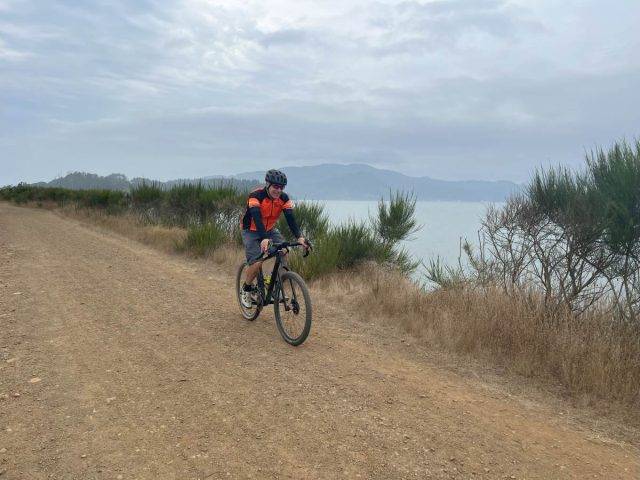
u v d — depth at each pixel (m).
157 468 2.85
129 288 8.02
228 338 5.45
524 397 4.10
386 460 2.99
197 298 7.46
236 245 12.45
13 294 7.20
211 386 4.08
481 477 2.85
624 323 4.86
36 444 3.09
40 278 8.47
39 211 29.70
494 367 4.79
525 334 4.90
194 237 12.35
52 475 2.75
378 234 11.10
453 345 5.24
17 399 3.75
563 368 4.36
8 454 2.96
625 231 5.14
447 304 6.29
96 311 6.48
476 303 5.93
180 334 5.57
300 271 8.86
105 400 3.77
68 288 7.79
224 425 3.39
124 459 2.94
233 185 17.23
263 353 4.96
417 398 3.98
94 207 25.92
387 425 3.46
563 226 5.85
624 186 5.21
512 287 6.07
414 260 9.90
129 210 21.61
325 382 4.23
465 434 3.38
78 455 2.97
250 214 5.56
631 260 5.44
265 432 3.30
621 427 3.58
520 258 6.49
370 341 5.52
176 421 3.44
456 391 4.17
